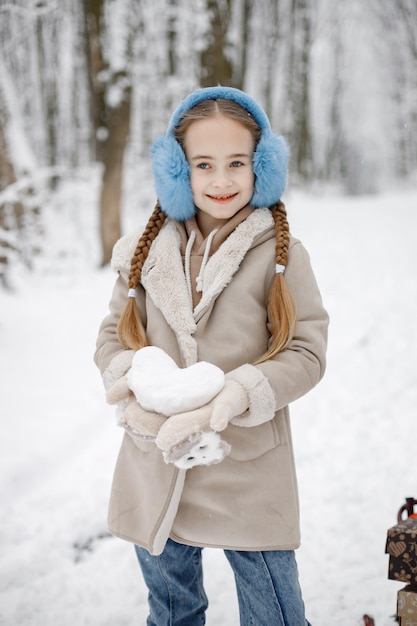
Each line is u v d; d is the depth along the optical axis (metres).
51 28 14.73
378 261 9.42
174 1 12.57
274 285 1.77
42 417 4.58
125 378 1.73
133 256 1.94
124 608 2.53
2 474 3.69
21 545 3.04
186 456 1.53
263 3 19.98
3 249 8.61
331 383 4.84
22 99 16.52
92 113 10.90
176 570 1.94
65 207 12.32
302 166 23.69
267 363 1.70
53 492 3.53
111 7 10.52
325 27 24.14
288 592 1.81
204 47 12.44
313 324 1.79
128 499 1.90
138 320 1.89
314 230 13.66
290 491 1.82
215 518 1.80
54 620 2.47
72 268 10.80
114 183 10.70
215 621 2.37
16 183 9.30
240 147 1.80
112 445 4.10
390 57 24.95
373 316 6.50
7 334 6.63
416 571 1.78
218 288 1.77
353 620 2.30
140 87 13.66
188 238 1.93
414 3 23.44
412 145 26.48
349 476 3.41
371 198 23.20
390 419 4.08
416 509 2.88
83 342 6.48
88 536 3.10
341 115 26.44
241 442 1.77
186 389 1.58
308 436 4.00
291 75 22.30
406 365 4.98
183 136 1.85
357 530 2.90
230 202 1.83
